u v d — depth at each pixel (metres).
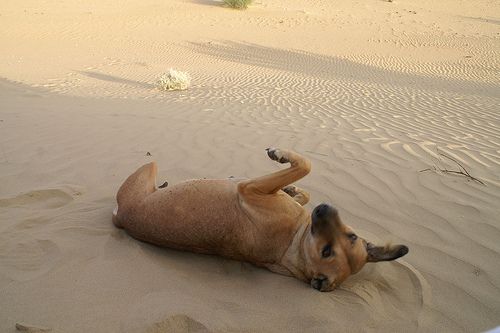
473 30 10.39
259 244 1.39
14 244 1.49
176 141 2.73
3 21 10.15
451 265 1.45
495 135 3.03
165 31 10.04
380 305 1.27
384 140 2.82
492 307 1.26
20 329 1.10
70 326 1.13
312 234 1.29
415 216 1.76
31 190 1.88
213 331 1.12
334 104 4.32
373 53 8.64
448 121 3.51
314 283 1.31
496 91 5.37
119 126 3.09
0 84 4.96
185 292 1.28
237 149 2.57
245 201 1.38
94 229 1.61
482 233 1.63
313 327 1.16
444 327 1.19
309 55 8.44
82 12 11.35
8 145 2.58
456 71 7.11
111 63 7.31
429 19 11.55
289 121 3.43
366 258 1.32
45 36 9.27
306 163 1.38
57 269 1.36
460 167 2.30
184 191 1.46
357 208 1.82
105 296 1.25
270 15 11.55
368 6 13.09
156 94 4.84
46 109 3.67
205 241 1.43
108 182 2.06
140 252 1.46
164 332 1.12
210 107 4.02
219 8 11.96
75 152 2.48
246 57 8.20
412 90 5.36
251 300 1.27
